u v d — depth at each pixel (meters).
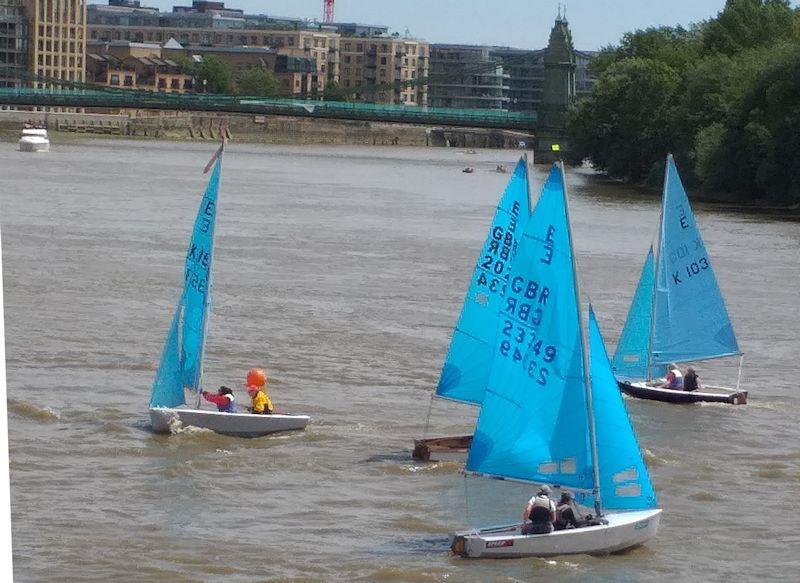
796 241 148.88
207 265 56.22
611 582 40.03
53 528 43.28
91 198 171.62
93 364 68.69
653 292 67.75
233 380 67.00
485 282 52.69
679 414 63.22
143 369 68.19
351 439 55.41
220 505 46.34
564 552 41.34
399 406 62.19
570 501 42.09
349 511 46.12
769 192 199.00
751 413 63.97
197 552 41.59
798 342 85.50
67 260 108.50
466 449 52.50
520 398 41.88
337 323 84.38
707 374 74.44
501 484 49.44
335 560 41.22
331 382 67.12
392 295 97.62
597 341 42.38
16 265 103.81
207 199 55.41
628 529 41.97
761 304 100.69
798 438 59.25
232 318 84.38
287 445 54.06
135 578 39.38
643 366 68.00
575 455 41.88
